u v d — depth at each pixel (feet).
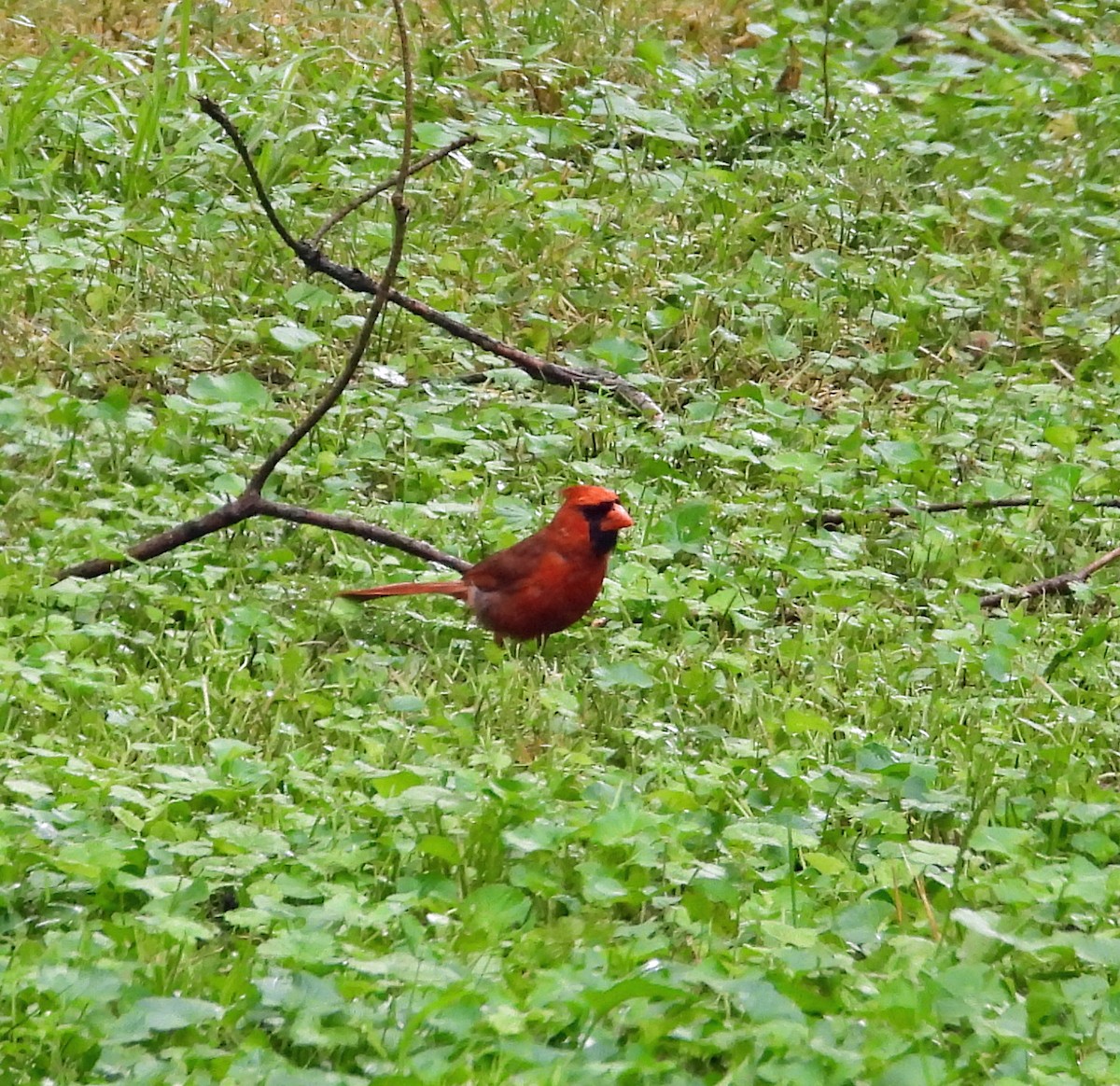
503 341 47.09
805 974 24.62
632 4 66.08
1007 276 52.54
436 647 35.22
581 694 33.45
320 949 23.89
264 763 29.43
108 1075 21.56
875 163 57.57
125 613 34.40
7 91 54.44
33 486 38.24
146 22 60.64
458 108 58.29
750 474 42.83
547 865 27.35
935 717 33.45
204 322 45.88
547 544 34.45
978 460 44.83
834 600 37.06
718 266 51.67
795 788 30.14
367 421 42.42
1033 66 64.69
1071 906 27.02
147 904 25.32
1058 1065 23.00
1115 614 38.14
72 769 28.40
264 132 53.52
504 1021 22.52
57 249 47.52
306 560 37.50
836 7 64.80
